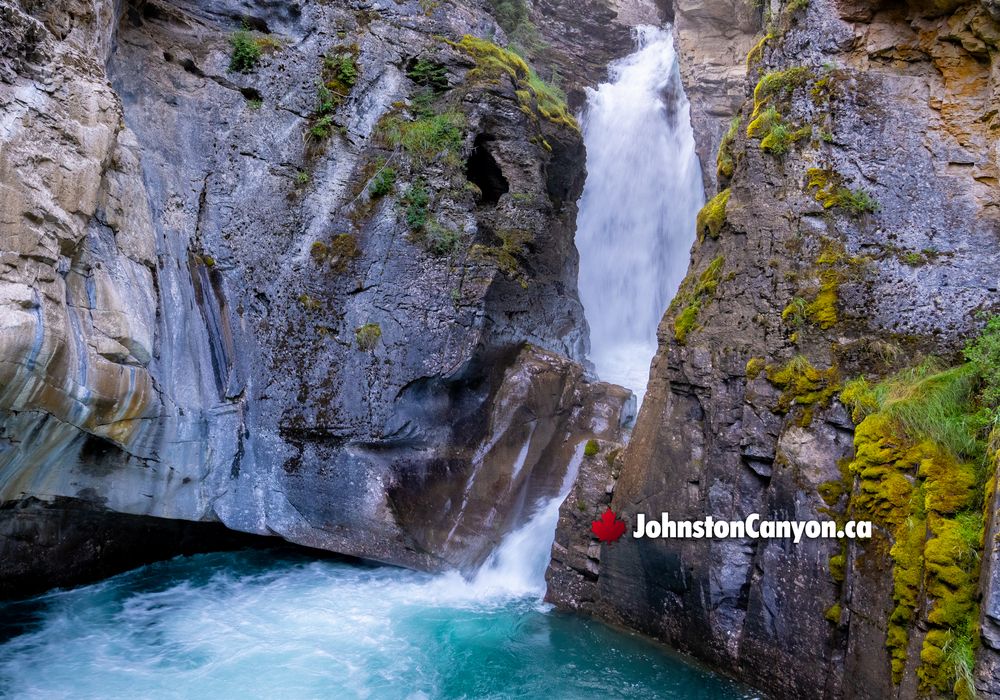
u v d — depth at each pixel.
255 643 6.96
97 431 6.80
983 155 6.09
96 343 6.43
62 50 6.21
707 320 7.02
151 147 8.18
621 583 7.25
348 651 6.82
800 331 6.09
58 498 7.39
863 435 5.27
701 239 7.79
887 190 6.19
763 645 5.83
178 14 8.92
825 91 6.56
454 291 8.95
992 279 5.68
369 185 9.16
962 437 4.80
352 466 8.57
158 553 8.88
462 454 9.08
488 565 8.62
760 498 6.14
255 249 8.62
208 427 8.08
